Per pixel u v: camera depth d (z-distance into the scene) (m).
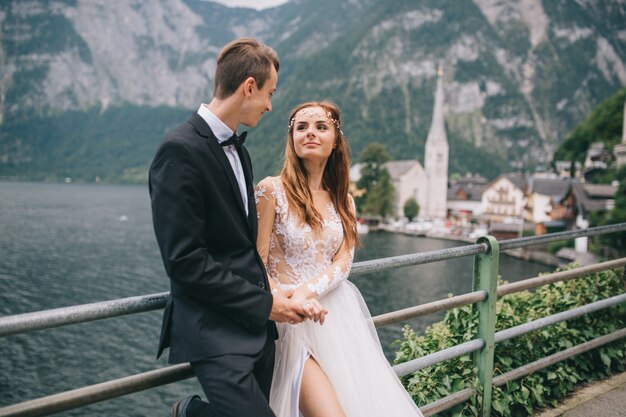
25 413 1.62
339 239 2.29
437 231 106.44
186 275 1.62
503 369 3.49
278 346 2.21
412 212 125.19
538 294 4.57
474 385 3.08
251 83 1.82
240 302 1.69
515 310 4.30
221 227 1.75
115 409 21.30
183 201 1.62
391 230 110.75
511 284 3.26
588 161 90.50
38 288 46.09
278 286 2.14
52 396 1.69
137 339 30.48
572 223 75.00
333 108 2.35
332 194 2.40
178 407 2.01
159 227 1.63
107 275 52.28
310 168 2.34
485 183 158.50
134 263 59.09
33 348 28.83
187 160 1.65
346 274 2.26
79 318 1.70
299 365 2.10
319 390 2.06
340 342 2.23
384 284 48.97
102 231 89.19
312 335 2.20
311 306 1.96
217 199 1.73
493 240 3.03
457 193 137.62
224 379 1.66
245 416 1.65
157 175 1.66
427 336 3.63
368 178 117.62
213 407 1.69
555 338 3.98
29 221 102.94
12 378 24.98
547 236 3.37
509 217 109.38
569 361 3.99
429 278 51.69
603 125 97.56
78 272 53.50
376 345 2.38
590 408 3.53
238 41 1.86
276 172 2.35
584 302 4.41
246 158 1.96
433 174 134.62
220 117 1.85
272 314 1.89
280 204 2.19
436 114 137.00
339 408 2.03
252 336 1.76
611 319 4.40
